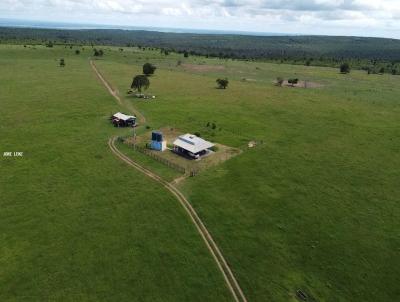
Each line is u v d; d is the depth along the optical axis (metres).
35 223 48.88
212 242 47.28
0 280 38.81
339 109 118.00
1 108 101.62
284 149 79.38
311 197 58.94
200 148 72.69
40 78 151.25
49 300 36.62
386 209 56.03
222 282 40.56
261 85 163.62
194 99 125.75
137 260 42.94
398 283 41.38
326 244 47.53
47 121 92.06
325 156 76.19
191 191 59.38
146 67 168.00
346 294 39.62
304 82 180.62
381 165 72.50
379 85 177.75
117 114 94.19
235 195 58.69
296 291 39.72
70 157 70.25
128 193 57.62
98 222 49.81
